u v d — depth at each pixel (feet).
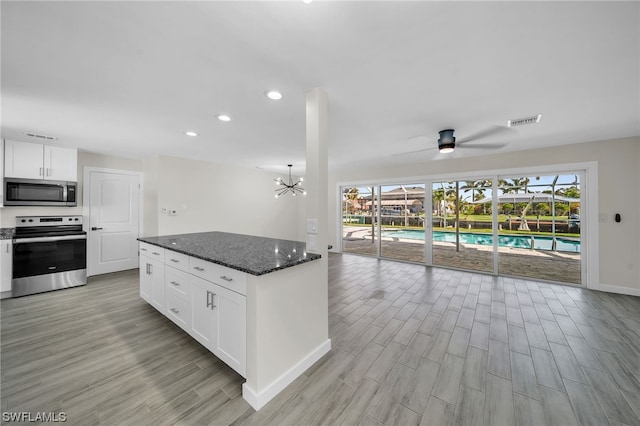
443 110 7.78
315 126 6.33
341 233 21.12
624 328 7.85
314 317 6.26
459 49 4.83
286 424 4.38
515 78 5.90
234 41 4.57
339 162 16.75
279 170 20.57
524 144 11.86
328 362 6.18
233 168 18.33
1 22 4.00
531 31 4.30
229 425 4.35
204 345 6.35
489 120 8.63
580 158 11.62
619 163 10.86
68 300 10.19
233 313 5.43
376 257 19.16
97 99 6.98
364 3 3.69
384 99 6.99
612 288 11.10
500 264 14.26
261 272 4.73
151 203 14.69
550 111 7.84
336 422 4.42
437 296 10.73
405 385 5.37
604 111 7.82
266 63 5.30
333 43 4.64
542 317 8.66
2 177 10.38
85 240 12.25
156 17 3.96
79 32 4.29
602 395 5.06
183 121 8.78
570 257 12.42
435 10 3.83
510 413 4.63
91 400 4.90
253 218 19.90
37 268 10.94
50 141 11.21
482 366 6.01
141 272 9.72
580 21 4.06
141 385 5.34
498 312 9.09
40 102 7.14
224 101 7.16
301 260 5.66
